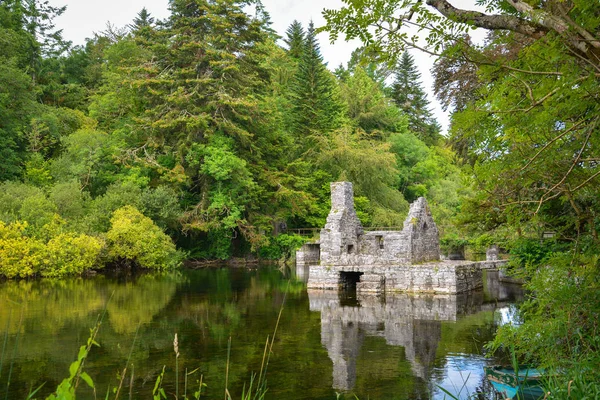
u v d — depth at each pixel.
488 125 5.18
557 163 5.99
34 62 58.19
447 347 15.43
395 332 17.64
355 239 31.56
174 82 44.22
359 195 53.09
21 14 56.75
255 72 49.00
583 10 4.27
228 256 48.38
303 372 13.12
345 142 53.53
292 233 52.22
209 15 44.50
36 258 32.66
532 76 4.88
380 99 67.75
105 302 23.59
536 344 7.53
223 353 14.92
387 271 28.19
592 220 7.23
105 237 37.41
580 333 6.96
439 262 29.73
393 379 12.46
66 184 39.34
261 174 47.62
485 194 7.51
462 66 12.12
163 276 36.25
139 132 46.50
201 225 43.03
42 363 13.62
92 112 53.00
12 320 19.02
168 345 15.80
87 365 13.58
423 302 24.42
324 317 20.55
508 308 22.20
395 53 5.07
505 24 4.69
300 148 55.88
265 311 21.91
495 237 12.05
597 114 4.84
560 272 7.54
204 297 25.91
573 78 4.38
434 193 59.88
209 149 43.22
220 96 43.97
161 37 46.59
